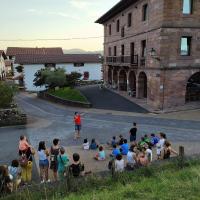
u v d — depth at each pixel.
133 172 9.56
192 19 27.06
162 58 26.88
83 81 54.00
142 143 15.51
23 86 55.94
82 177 9.34
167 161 10.88
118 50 40.62
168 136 19.50
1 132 21.89
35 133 21.41
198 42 27.69
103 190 8.18
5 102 25.86
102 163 14.72
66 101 33.88
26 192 8.41
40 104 35.72
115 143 16.92
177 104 28.02
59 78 42.25
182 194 7.25
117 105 31.11
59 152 11.98
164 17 26.28
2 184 9.05
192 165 10.08
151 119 24.55
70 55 60.62
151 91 29.39
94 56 61.38
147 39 29.86
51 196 8.20
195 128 21.33
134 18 33.56
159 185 7.97
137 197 7.31
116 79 44.09
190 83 30.98
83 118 26.03
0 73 69.88
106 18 44.69
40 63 55.38
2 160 15.58
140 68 32.06
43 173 12.09
